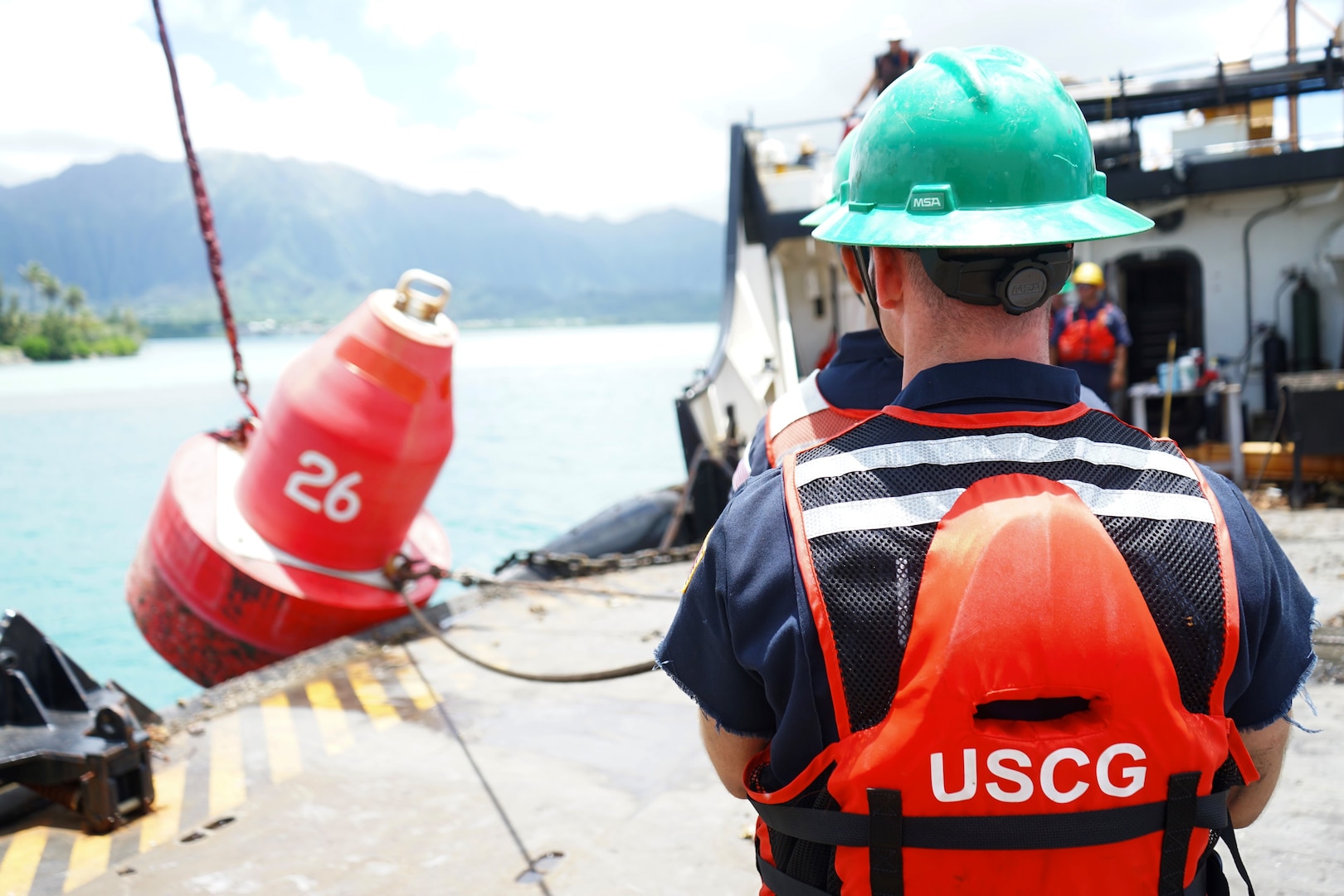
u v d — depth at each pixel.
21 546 13.93
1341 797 2.88
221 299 5.75
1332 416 7.28
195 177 5.53
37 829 3.31
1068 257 1.05
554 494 16.94
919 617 0.92
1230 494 1.03
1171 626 0.94
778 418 1.97
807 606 0.96
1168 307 10.16
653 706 4.23
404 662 5.01
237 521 5.87
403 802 3.41
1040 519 0.92
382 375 5.58
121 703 3.51
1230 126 9.77
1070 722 0.92
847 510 0.98
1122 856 0.93
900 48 9.80
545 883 2.82
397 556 6.11
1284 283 9.60
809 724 0.99
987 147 1.06
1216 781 1.01
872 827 0.94
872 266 1.21
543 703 4.34
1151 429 9.45
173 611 5.86
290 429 5.65
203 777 3.69
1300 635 1.03
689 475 8.89
